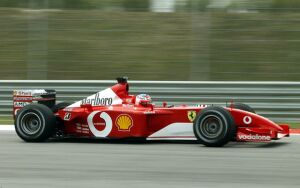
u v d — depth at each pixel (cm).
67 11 4938
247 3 4634
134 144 2638
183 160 2191
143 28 4762
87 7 5041
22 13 5147
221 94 3500
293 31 4409
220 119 2462
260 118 2512
